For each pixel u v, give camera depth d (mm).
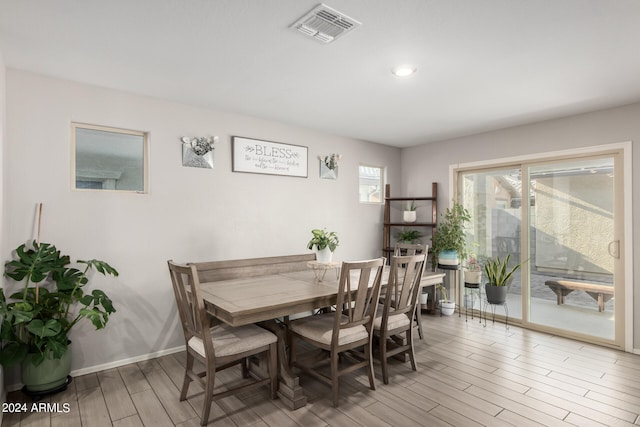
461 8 1768
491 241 4371
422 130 4281
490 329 3904
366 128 4203
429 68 2502
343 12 1811
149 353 3051
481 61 2377
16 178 2492
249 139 3668
